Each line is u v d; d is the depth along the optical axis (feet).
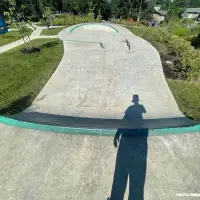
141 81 25.43
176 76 26.76
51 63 30.73
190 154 12.26
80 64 30.76
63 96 21.62
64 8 110.01
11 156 11.98
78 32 57.88
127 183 10.30
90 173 10.85
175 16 93.66
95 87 23.76
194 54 29.99
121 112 18.90
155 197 9.64
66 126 15.76
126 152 12.30
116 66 30.37
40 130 14.23
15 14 34.68
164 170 11.10
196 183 10.39
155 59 33.50
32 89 22.72
